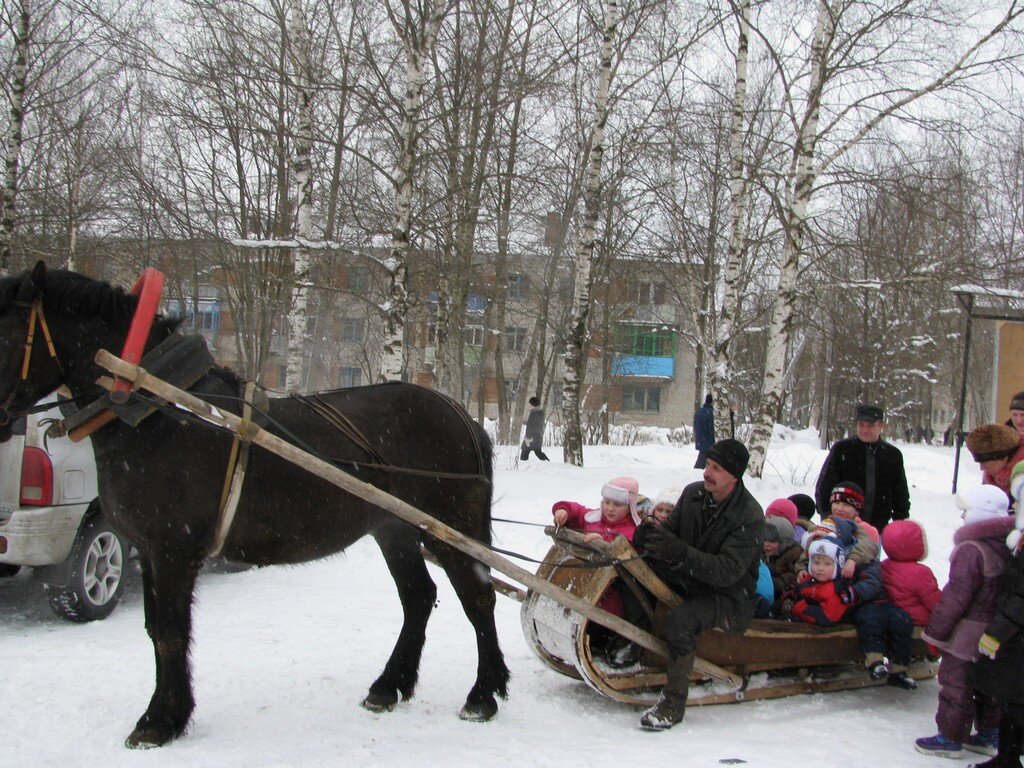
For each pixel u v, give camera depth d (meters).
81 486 6.35
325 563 8.54
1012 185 18.84
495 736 4.60
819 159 13.73
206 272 21.31
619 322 31.89
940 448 34.28
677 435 30.64
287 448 4.27
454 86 14.52
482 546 4.59
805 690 5.46
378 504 4.43
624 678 4.96
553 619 5.01
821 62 12.68
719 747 4.47
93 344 4.47
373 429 5.02
